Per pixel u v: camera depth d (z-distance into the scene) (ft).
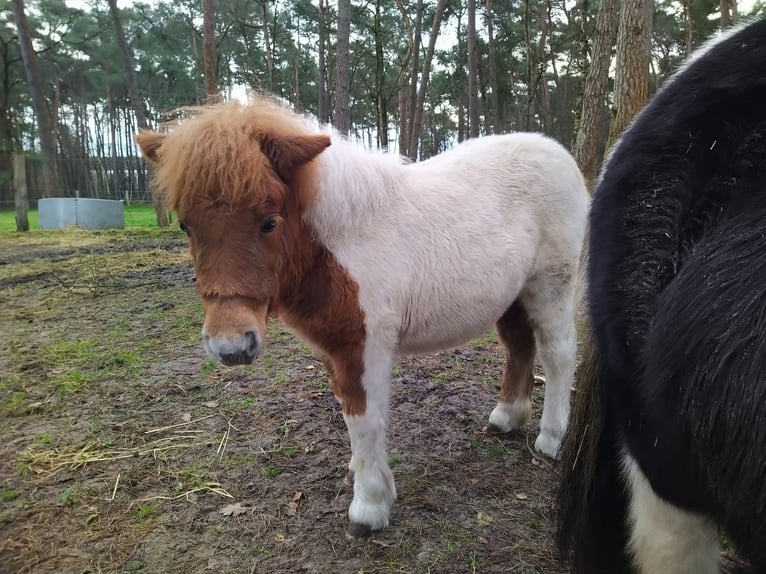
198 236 5.90
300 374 13.01
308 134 6.47
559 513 5.31
